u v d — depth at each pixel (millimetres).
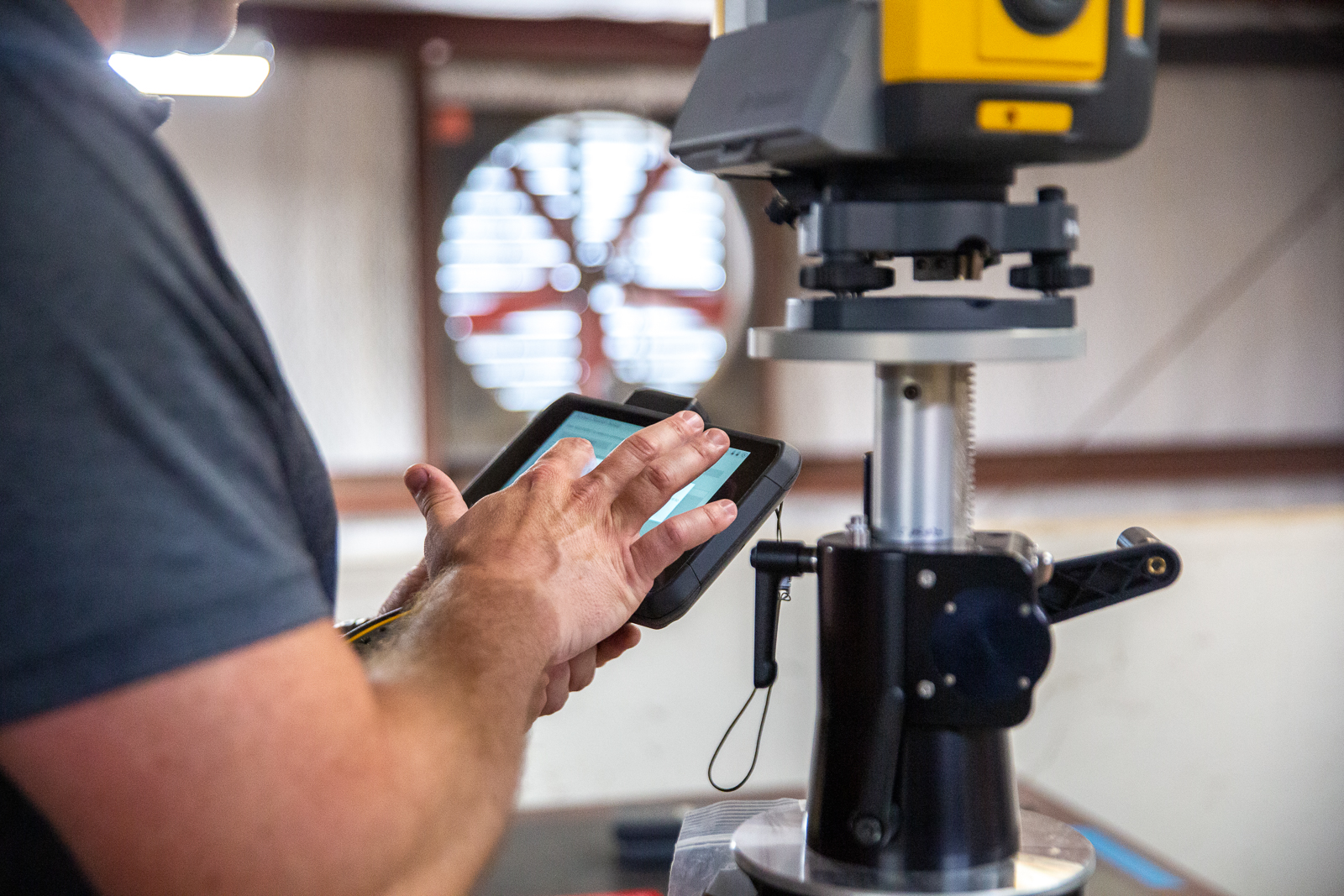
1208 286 3584
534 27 3176
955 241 528
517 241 3256
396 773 469
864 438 3393
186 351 429
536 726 2219
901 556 543
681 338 3330
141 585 403
